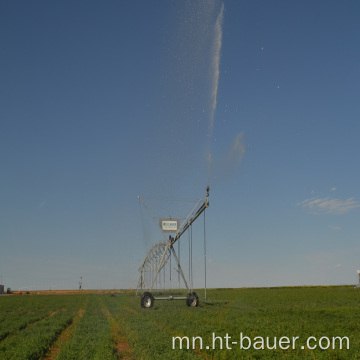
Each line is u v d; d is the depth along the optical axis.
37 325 34.03
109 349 19.16
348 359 17.84
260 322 29.50
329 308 44.44
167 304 52.25
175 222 48.41
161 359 17.17
